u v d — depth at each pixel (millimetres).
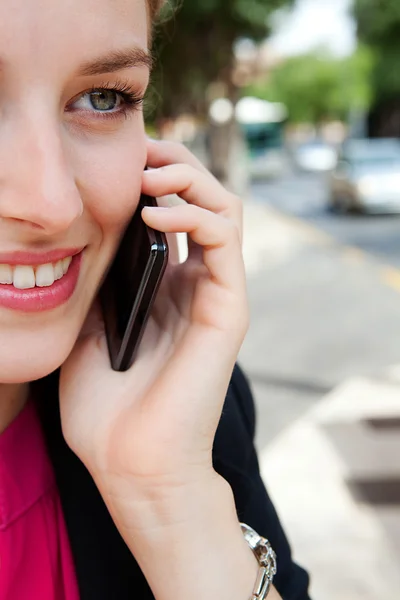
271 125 26141
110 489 914
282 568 1086
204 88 13242
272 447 3221
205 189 1006
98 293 1041
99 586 913
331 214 14117
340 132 52250
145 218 860
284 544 1109
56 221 713
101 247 852
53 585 893
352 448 3203
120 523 913
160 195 976
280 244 10219
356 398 3830
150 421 903
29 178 701
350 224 12422
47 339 778
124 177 820
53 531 911
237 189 16031
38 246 746
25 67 679
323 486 2871
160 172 977
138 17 757
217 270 955
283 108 50500
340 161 14703
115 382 956
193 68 11844
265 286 7168
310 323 5574
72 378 971
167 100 13055
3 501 858
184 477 900
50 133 706
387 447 3209
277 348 4852
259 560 936
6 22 656
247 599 900
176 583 891
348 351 4762
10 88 690
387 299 6488
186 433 902
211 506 907
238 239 962
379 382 4098
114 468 911
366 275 7734
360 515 2670
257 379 4168
